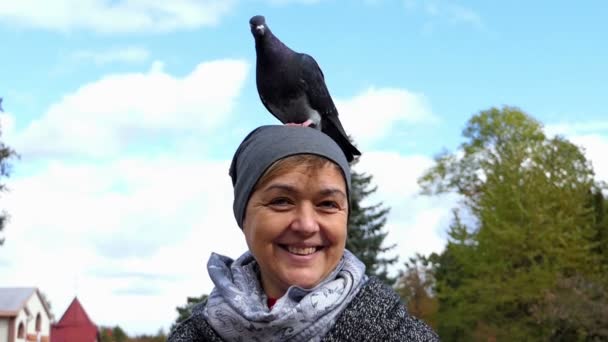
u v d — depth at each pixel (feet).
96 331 170.19
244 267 9.54
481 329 104.83
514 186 112.27
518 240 106.01
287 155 8.69
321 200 8.77
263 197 8.83
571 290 98.22
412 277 146.61
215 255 9.89
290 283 8.77
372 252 120.06
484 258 108.27
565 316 93.40
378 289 8.96
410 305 143.84
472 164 163.22
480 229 113.80
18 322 138.31
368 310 8.64
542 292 101.04
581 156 126.41
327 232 8.77
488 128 161.27
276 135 8.95
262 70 12.12
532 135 157.89
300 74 11.98
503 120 159.84
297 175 8.68
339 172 8.89
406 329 8.70
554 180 119.65
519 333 100.53
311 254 8.83
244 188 9.06
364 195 122.52
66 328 167.32
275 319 8.49
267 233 8.78
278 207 8.77
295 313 8.44
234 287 9.09
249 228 9.05
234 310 8.83
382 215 122.52
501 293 103.35
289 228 8.76
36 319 146.30
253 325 8.64
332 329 8.55
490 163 124.88
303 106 12.12
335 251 8.87
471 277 116.98
